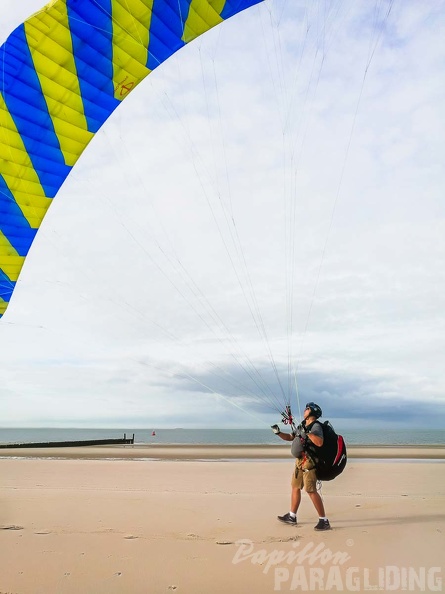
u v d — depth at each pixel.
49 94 7.37
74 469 13.76
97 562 4.54
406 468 13.77
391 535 5.46
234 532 5.64
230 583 4.05
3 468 13.98
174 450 29.88
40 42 6.91
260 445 40.72
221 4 7.65
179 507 7.16
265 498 8.03
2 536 5.43
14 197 7.86
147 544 5.12
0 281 8.55
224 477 11.65
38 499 7.89
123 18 7.20
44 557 4.68
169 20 7.51
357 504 7.46
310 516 6.58
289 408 6.64
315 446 6.02
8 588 3.91
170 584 4.03
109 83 7.71
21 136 7.46
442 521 6.15
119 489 9.38
